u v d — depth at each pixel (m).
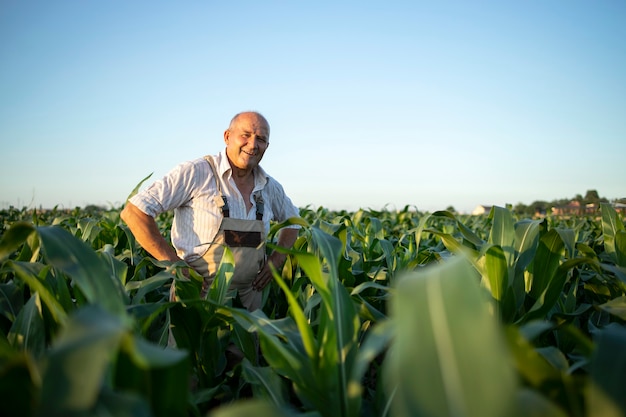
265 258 3.68
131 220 3.32
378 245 4.64
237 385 2.65
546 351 1.74
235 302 3.26
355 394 1.59
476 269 2.61
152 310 2.11
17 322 2.00
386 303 3.05
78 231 5.57
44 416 0.93
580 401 1.35
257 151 3.47
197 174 3.40
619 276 2.20
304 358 1.81
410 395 0.90
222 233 3.36
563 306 2.89
